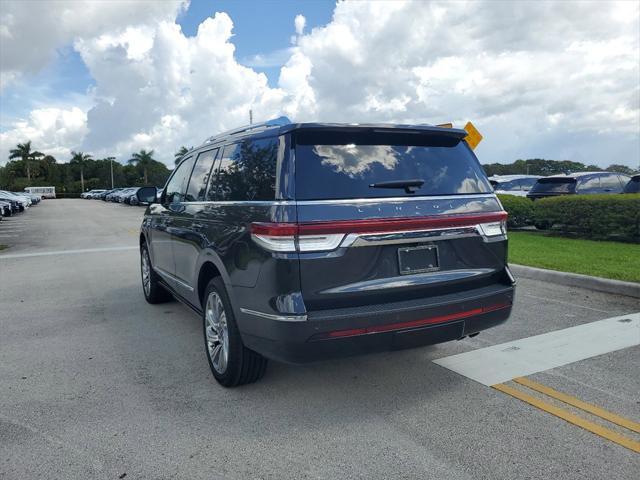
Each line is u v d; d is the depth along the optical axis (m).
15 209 34.81
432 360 4.53
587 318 5.68
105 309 6.72
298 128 3.40
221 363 4.08
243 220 3.59
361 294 3.34
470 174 3.95
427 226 3.53
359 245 3.31
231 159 4.20
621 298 6.53
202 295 4.64
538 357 4.54
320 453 3.08
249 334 3.57
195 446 3.19
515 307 6.18
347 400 3.79
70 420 3.54
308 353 3.25
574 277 7.31
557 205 12.03
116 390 4.05
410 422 3.44
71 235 17.64
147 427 3.43
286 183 3.30
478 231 3.80
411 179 3.65
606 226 10.97
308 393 3.93
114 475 2.89
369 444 3.17
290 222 3.20
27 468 2.96
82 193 100.06
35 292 7.88
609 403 3.65
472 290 3.81
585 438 3.19
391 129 3.67
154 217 6.27
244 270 3.54
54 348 5.11
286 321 3.20
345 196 3.36
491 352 4.69
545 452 3.04
